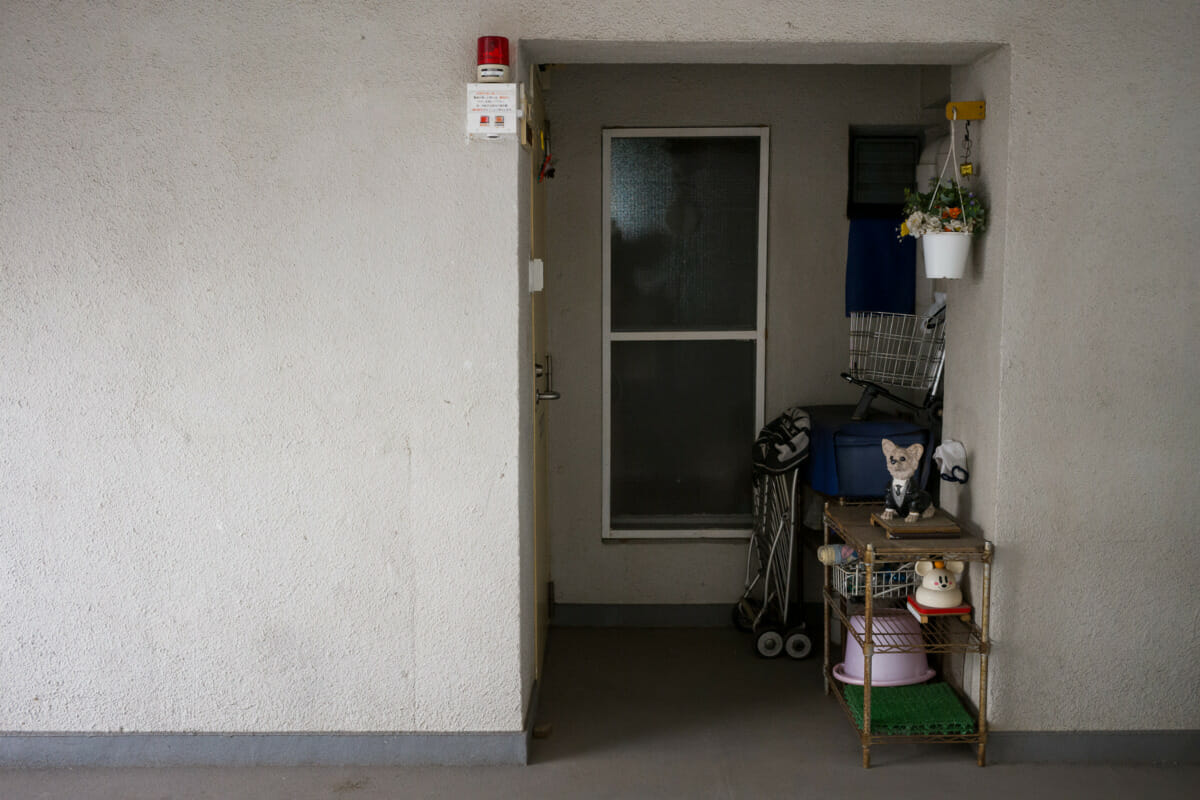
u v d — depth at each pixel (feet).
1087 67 8.85
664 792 9.02
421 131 8.84
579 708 10.78
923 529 9.40
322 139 8.84
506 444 9.12
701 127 12.60
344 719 9.45
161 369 9.04
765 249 12.78
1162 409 9.18
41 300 8.93
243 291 8.97
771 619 12.73
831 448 11.10
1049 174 8.94
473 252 8.95
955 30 8.82
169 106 8.78
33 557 9.20
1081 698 9.48
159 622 9.30
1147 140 8.91
